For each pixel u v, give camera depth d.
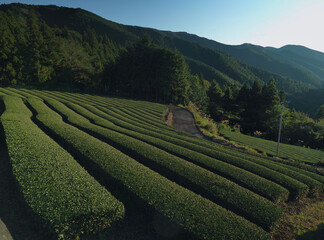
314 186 13.61
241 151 23.75
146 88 72.44
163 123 35.94
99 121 26.47
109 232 7.49
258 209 9.28
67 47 77.50
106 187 10.32
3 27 61.09
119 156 13.16
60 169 9.64
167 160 13.82
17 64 60.53
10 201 8.58
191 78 89.06
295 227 9.85
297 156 32.91
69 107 35.41
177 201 8.54
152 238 7.59
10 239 6.53
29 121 18.48
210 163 14.78
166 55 67.56
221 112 79.56
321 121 63.78
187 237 7.05
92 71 75.25
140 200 8.59
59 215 6.43
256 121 73.62
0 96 30.86
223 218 7.91
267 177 14.05
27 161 9.77
